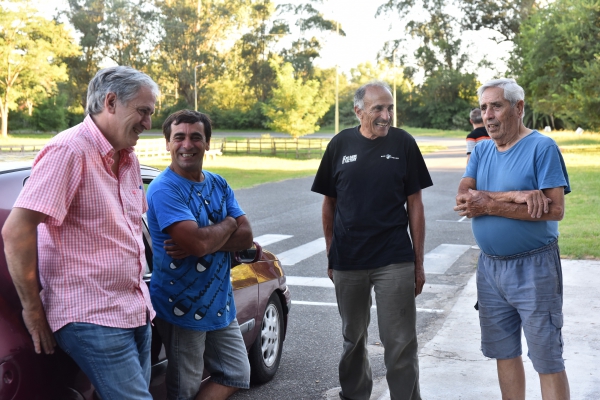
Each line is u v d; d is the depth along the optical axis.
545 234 3.60
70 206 2.70
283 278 5.35
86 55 84.19
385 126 3.96
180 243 3.25
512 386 3.85
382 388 4.88
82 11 84.25
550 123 78.12
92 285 2.73
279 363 5.34
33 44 66.06
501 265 3.70
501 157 3.71
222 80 91.19
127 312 2.80
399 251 3.98
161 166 29.59
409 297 4.00
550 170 3.52
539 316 3.58
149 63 85.19
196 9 87.25
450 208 16.03
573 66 37.00
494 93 3.63
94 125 2.79
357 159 4.02
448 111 91.69
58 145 2.66
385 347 4.06
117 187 2.84
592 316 6.26
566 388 3.62
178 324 3.38
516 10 82.81
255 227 13.23
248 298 4.66
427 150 48.00
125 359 2.79
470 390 4.60
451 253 10.40
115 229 2.79
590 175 22.41
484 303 3.84
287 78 49.06
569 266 8.59
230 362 3.56
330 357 5.66
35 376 2.70
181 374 3.42
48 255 2.72
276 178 25.09
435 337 5.87
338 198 4.12
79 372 2.92
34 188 2.58
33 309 2.61
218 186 3.60
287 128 48.56
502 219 3.62
